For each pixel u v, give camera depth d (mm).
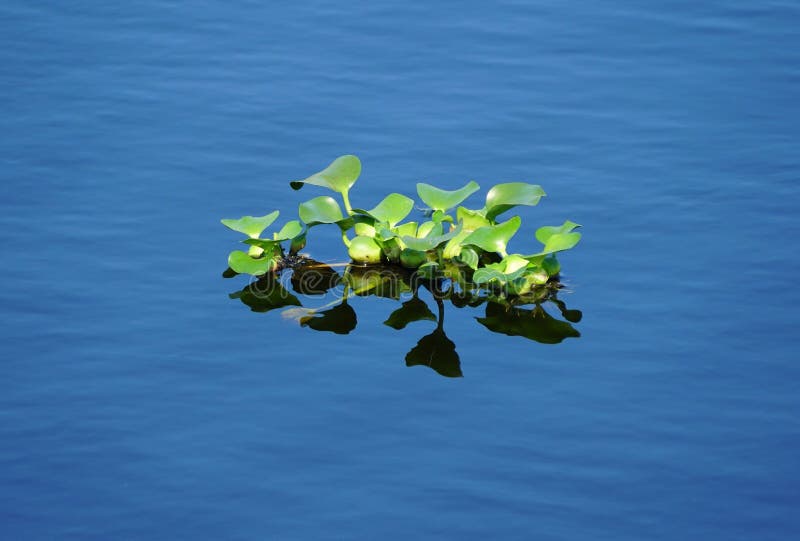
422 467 7543
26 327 8891
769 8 14234
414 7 14352
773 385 8305
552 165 11195
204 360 8609
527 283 9570
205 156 11320
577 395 8258
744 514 7156
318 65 13016
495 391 8312
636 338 8867
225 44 13453
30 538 6957
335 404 8156
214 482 7406
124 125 11812
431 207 10164
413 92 12492
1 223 10219
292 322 9141
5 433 7793
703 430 7875
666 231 10180
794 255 9773
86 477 7438
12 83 12469
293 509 7195
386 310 9375
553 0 14445
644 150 11445
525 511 7180
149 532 7008
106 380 8352
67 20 13828
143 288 9453
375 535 6984
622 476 7473
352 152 11391
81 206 10508
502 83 12695
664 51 13305
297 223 10055
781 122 11859
